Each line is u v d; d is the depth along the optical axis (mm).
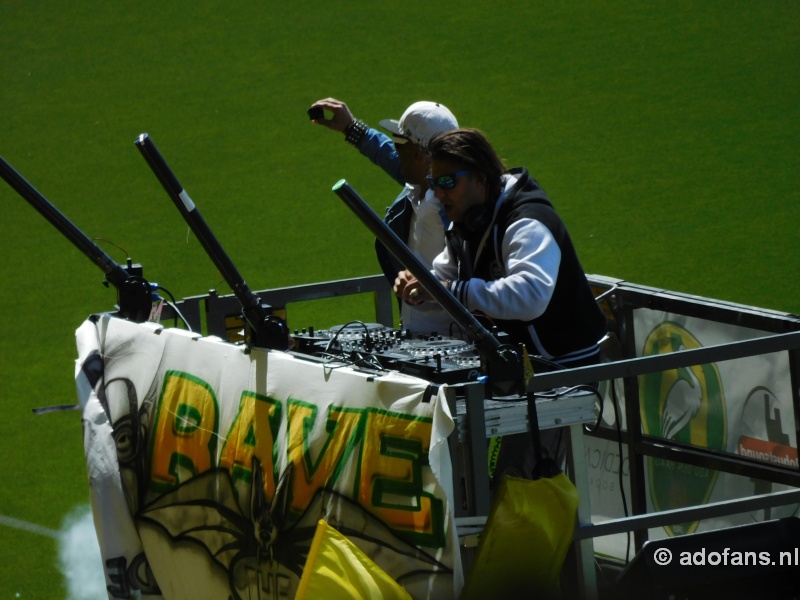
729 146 35281
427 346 10375
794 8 48188
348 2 54219
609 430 13867
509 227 10734
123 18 54219
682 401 13117
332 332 11578
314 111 15180
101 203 34719
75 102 44500
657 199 31609
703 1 50125
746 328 12219
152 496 10602
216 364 10109
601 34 47406
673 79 41844
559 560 8812
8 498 18531
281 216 32688
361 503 8594
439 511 8156
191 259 29922
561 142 36844
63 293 28281
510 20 50219
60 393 22750
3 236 32531
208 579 10055
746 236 28469
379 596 8281
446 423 8117
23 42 51906
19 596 15281
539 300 10328
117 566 10867
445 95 42250
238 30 51625
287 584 9156
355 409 8758
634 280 26266
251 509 9531
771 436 12141
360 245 30234
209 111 42594
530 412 8961
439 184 10977
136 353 10953
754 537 10109
